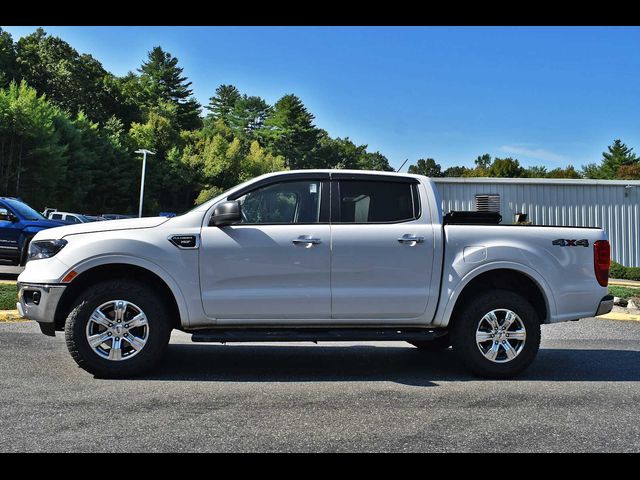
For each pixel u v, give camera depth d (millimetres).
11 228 13570
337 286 5973
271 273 5910
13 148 56031
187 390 5359
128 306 5777
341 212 6129
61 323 6152
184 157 92312
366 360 7000
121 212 76562
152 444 3963
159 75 126438
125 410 4699
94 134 72562
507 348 6102
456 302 6336
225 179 94188
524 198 23281
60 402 4887
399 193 6262
